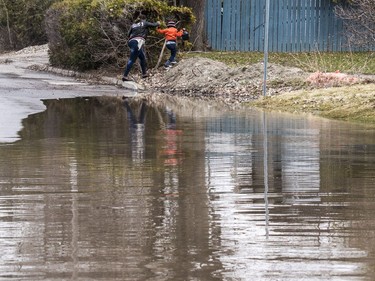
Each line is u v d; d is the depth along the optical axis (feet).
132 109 99.35
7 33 263.29
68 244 35.14
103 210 41.78
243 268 31.81
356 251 34.14
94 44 152.66
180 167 55.21
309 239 36.04
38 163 56.70
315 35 191.83
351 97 96.58
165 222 39.17
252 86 123.95
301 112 96.02
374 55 172.35
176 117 89.81
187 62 137.90
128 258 33.12
